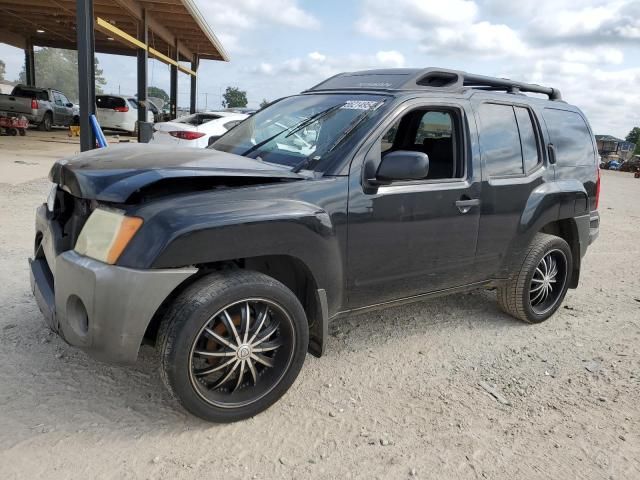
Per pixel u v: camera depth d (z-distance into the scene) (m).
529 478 2.66
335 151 3.28
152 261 2.56
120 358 2.65
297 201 3.01
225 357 2.85
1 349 3.52
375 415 3.12
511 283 4.40
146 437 2.79
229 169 2.94
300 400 3.23
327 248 3.10
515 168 4.14
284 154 3.51
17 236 6.16
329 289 3.21
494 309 4.91
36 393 3.08
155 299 2.60
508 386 3.54
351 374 3.58
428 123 4.23
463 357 3.93
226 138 4.14
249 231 2.78
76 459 2.58
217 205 2.77
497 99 4.10
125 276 2.55
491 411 3.22
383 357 3.85
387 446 2.84
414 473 2.64
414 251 3.56
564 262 4.68
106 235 2.64
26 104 22.67
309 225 2.99
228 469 2.60
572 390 3.53
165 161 2.99
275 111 4.16
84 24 8.80
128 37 14.58
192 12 17.23
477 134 3.87
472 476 2.64
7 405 2.94
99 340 2.62
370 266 3.38
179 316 2.67
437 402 3.29
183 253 2.62
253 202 2.87
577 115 4.87
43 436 2.72
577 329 4.59
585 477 2.69
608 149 79.38
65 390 3.13
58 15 20.59
